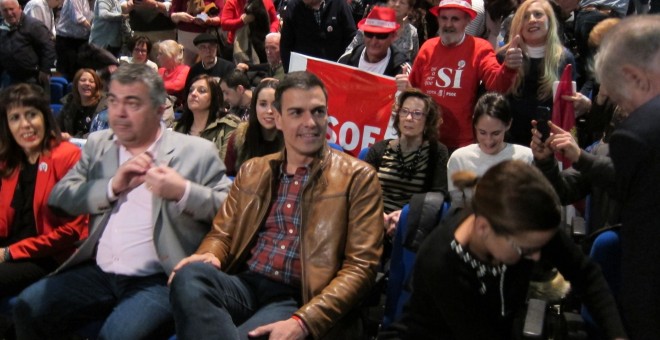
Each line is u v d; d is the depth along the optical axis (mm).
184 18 7195
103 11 7773
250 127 3822
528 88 3846
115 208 2879
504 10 4918
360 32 5035
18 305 2854
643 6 5527
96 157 3000
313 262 2561
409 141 3576
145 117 2836
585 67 4652
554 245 2057
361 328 2648
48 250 3111
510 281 1973
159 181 2701
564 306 2697
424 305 2074
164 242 2801
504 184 1795
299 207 2658
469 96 4055
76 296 2865
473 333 1979
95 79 5410
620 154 1979
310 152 2639
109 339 2672
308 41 5367
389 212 3537
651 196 1926
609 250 2461
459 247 1931
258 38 6887
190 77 6262
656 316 1954
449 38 4074
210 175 2928
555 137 2457
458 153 3465
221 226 2750
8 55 7098
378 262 2572
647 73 1940
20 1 9320
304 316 2396
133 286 2842
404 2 4941
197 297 2393
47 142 3174
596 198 2859
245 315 2598
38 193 3150
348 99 4258
